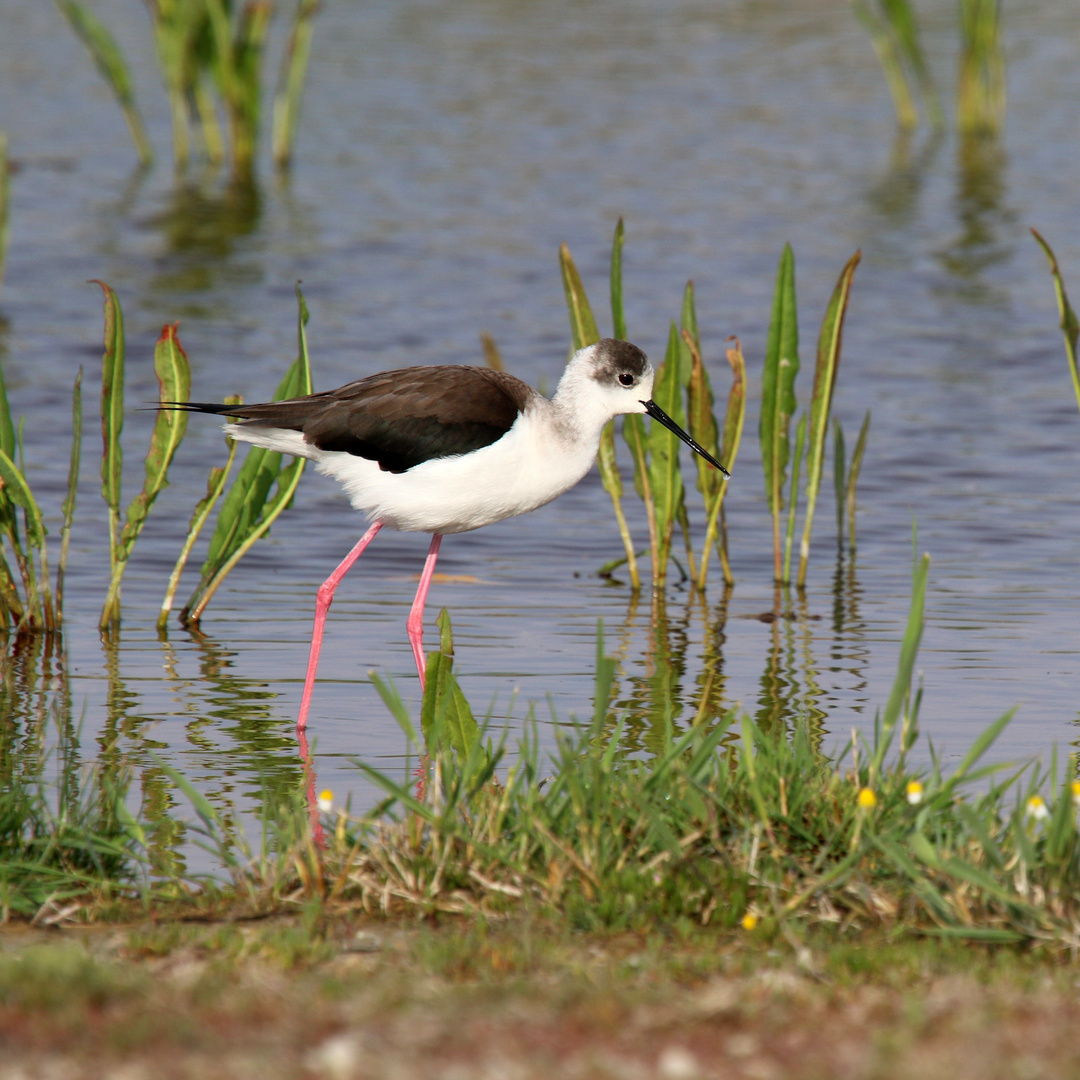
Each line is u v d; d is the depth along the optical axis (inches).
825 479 671.1
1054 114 1476.4
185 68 1275.8
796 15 1943.9
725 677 454.0
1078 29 1844.2
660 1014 231.5
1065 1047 220.1
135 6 1943.9
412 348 831.7
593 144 1333.7
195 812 354.0
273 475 505.4
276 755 393.1
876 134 1402.6
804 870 290.2
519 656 472.7
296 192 1197.7
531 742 398.3
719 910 282.2
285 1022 228.1
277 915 290.2
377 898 293.7
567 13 1942.7
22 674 452.1
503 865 297.0
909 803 303.6
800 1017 232.1
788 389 548.1
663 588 552.7
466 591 545.6
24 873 301.9
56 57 1660.9
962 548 589.0
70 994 233.1
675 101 1498.5
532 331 869.2
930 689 442.9
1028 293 959.0
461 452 432.1
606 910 279.4
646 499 551.2
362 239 1064.8
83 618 507.2
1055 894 275.9
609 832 300.8
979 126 1409.9
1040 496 645.9
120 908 292.5
